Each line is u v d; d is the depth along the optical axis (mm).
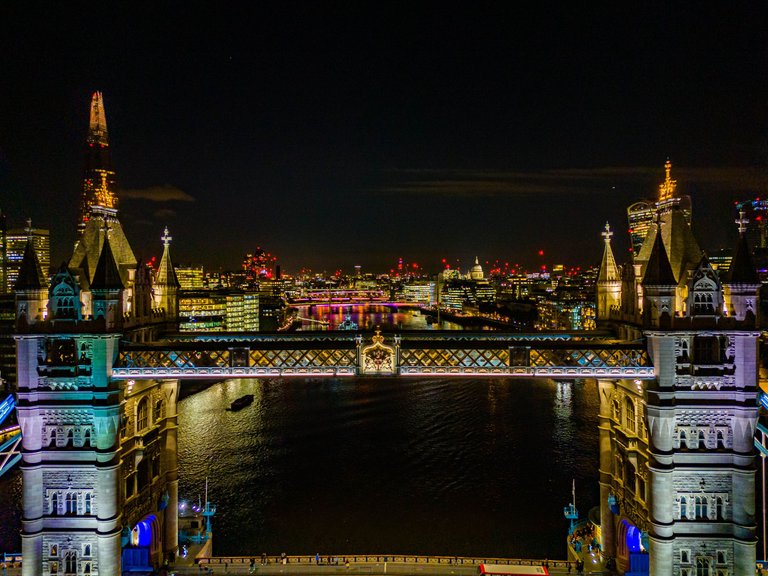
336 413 145125
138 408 54969
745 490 45812
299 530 76375
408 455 108375
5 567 57500
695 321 46375
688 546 46938
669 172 53031
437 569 58875
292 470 100312
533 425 129875
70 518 48125
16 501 88688
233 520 79688
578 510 81875
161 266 64750
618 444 56250
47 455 48250
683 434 47500
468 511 82125
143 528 56156
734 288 46562
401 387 182375
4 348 147625
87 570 48344
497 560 59375
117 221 58469
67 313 47938
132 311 55812
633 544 54625
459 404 154750
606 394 59438
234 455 109125
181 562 59969
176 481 61281
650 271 47531
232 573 57656
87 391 48125
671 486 46719
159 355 49625
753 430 46219
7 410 58688
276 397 167125
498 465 102000
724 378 46781
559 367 49062
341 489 91125
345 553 69750
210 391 176875
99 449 47594
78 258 54250
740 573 45781
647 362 47969
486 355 50031
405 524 77938
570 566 58344
